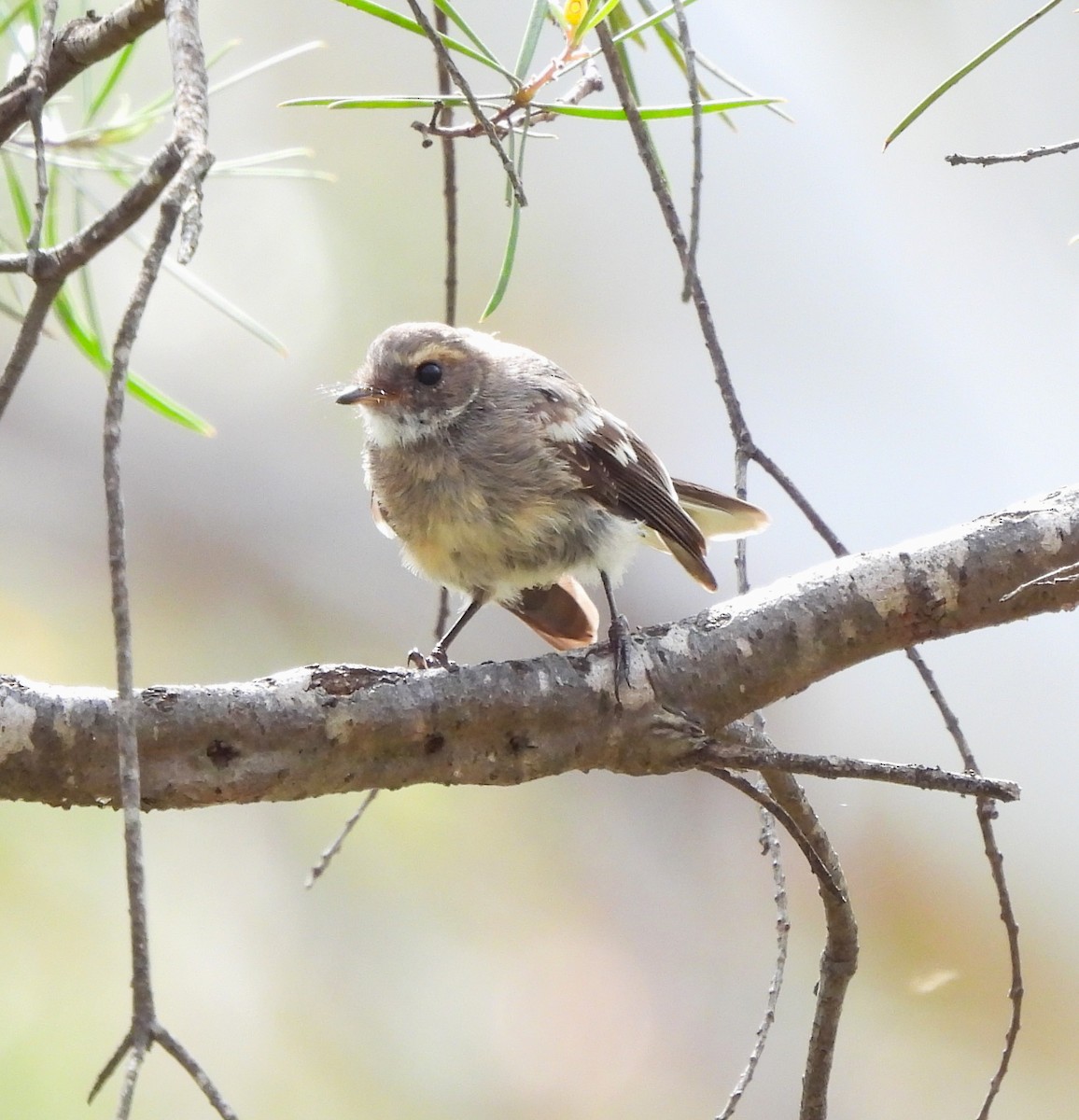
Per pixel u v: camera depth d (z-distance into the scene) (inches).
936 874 527.2
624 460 291.6
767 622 211.3
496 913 476.1
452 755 201.0
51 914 374.3
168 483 523.8
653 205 566.9
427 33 154.9
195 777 190.2
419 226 526.3
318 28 515.8
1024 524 214.1
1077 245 562.6
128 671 114.1
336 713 195.0
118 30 176.2
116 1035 368.5
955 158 175.2
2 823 376.2
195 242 121.2
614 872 512.4
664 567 562.9
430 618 543.2
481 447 278.5
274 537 535.2
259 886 428.8
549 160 556.4
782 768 179.8
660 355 569.9
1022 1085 482.0
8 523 509.0
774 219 580.7
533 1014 468.4
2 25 200.1
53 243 222.8
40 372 521.3
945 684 568.4
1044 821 541.0
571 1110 454.6
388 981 430.6
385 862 443.5
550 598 311.4
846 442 572.7
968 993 500.1
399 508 287.9
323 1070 412.5
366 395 281.4
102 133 227.6
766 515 335.6
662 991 489.1
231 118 514.9
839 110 575.2
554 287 557.0
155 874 415.5
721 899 520.7
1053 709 561.9
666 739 205.6
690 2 185.0
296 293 522.3
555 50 514.0
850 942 202.4
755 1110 470.9
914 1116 472.4
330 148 519.5
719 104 176.7
